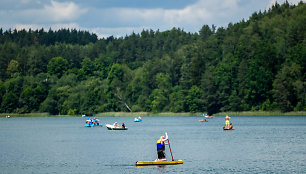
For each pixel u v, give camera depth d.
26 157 126.56
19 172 100.81
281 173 95.75
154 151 139.00
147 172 98.56
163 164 108.50
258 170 99.50
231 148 142.75
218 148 143.12
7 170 103.50
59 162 115.50
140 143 165.88
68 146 157.25
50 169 104.31
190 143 161.00
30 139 192.12
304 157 119.38
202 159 116.94
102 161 116.44
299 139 173.62
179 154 128.00
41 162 115.81
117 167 106.19
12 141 181.88
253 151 133.88
